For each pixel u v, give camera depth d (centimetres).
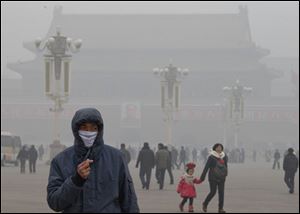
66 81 9831
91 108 1273
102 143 1263
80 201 1227
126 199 1266
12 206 4581
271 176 9356
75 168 1243
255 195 5928
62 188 1198
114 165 1253
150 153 6450
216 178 4219
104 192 1235
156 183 7444
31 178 7875
